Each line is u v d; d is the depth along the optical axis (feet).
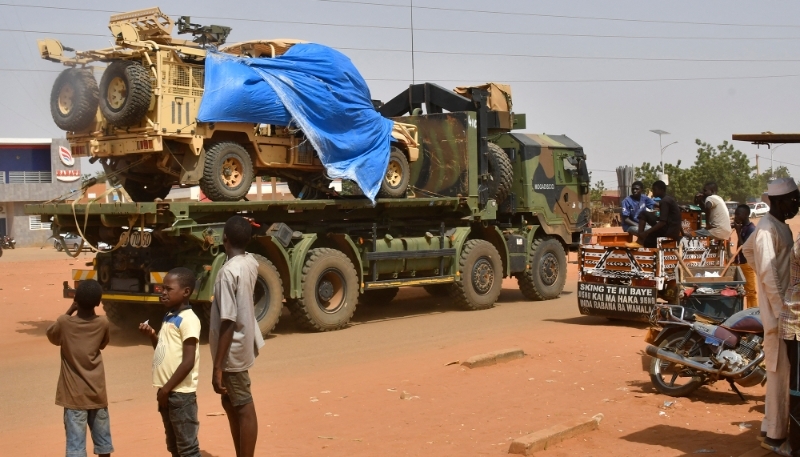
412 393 28.60
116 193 41.47
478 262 52.85
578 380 30.60
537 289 57.82
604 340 38.78
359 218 48.60
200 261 39.70
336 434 23.80
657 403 27.17
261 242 41.93
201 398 29.32
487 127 56.13
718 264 44.91
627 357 34.73
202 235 38.37
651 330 29.12
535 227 57.62
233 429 20.27
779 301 20.25
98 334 19.92
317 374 32.63
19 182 163.02
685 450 21.93
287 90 42.78
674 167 214.28
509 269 55.62
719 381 30.27
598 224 171.94
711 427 24.29
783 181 20.68
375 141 47.21
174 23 40.96
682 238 43.80
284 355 37.22
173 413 18.85
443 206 52.01
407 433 23.82
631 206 50.60
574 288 66.80
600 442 22.74
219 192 40.68
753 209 163.32
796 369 19.80
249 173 42.14
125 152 40.09
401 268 49.19
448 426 24.56
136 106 38.17
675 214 42.42
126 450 22.49
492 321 47.32
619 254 43.34
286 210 43.21
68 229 43.39
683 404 27.04
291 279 42.37
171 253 40.55
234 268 19.35
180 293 19.13
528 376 31.27
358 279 46.24
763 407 26.68
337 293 45.01
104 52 39.68
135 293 40.01
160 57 38.65
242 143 43.01
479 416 25.67
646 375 31.42
